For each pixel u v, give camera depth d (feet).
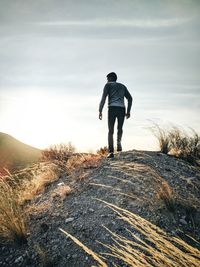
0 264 13.78
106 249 13.15
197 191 17.67
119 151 24.40
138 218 6.70
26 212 17.71
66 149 26.96
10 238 15.16
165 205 15.52
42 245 14.44
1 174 21.20
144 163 20.45
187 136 25.12
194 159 22.95
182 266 5.79
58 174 22.57
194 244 12.97
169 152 24.90
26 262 13.53
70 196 18.39
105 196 17.31
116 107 22.85
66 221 15.84
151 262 9.67
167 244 6.03
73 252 13.52
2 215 15.97
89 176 20.21
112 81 23.94
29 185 22.40
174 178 18.85
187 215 15.06
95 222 15.19
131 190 17.22
